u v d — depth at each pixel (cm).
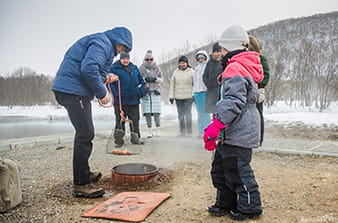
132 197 293
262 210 258
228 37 257
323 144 591
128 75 590
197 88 638
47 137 733
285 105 1554
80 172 307
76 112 303
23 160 492
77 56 303
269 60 1683
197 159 479
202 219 246
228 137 240
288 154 514
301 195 299
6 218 253
